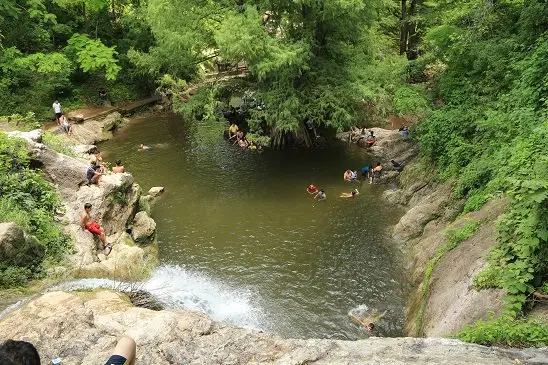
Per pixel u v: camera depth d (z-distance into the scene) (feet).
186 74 82.23
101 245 46.68
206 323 24.04
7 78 86.89
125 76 107.24
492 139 48.47
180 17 70.18
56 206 47.24
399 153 77.97
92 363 21.18
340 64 77.87
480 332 22.44
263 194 66.08
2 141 47.11
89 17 105.29
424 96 68.18
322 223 57.62
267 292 44.21
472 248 34.68
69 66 93.25
